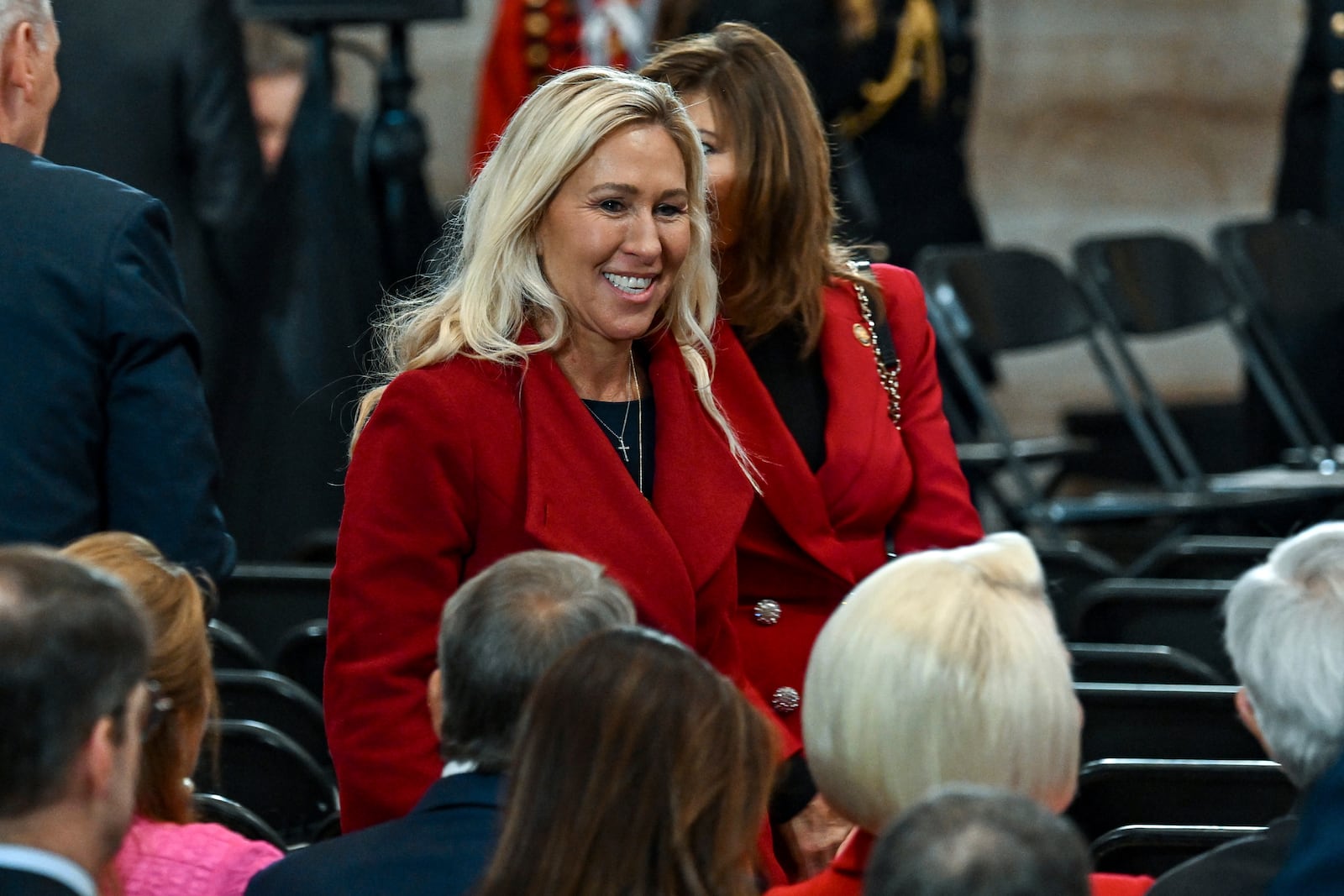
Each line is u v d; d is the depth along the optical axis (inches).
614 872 231.1
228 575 381.1
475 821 271.4
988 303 820.0
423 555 350.0
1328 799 243.0
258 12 773.9
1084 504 772.6
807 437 400.8
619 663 238.2
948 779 260.1
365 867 270.2
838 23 960.9
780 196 392.8
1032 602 273.9
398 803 344.2
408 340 369.7
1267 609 284.2
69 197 377.7
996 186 1248.8
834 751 267.3
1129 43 1250.0
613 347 371.6
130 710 224.7
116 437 373.4
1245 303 899.4
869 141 999.6
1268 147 1253.1
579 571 284.2
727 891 234.8
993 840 195.5
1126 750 430.0
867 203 964.0
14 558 224.7
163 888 286.5
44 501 365.7
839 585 393.7
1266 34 1251.2
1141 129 1255.5
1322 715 276.2
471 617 277.3
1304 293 917.8
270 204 775.1
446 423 351.3
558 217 355.6
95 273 371.6
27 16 382.3
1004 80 1248.8
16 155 382.0
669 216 360.2
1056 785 265.7
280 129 939.3
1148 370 1218.0
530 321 365.1
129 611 226.8
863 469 394.0
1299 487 753.6
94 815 221.5
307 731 457.7
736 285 399.9
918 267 821.2
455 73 1202.6
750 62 399.2
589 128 350.6
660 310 376.8
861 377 403.2
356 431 366.6
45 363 367.6
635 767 232.8
